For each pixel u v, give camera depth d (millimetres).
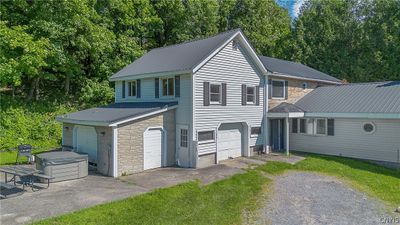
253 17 35188
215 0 33094
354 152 16547
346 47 35406
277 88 19078
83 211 8016
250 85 17078
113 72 24562
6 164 14250
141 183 11172
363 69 33188
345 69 34438
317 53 35844
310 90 21688
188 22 30844
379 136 15555
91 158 14172
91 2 22609
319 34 36312
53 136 19516
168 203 8852
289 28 41750
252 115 17250
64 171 11531
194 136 13969
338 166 14312
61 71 23594
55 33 20062
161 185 10852
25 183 10789
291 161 15516
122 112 14383
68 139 16094
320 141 18094
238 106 16328
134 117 12875
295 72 20781
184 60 15016
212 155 14977
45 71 23125
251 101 17266
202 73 14273
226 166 14336
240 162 15289
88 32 21859
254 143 17469
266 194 10031
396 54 32406
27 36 18828
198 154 14133
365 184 11445
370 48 33594
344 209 8734
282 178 12195
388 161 15203
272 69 18875
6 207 8359
